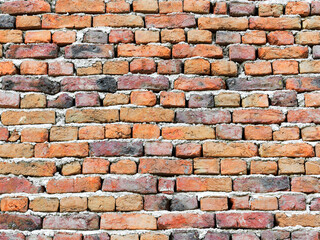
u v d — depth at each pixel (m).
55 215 2.36
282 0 2.69
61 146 2.46
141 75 2.57
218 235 2.33
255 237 2.32
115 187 2.40
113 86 2.55
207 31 2.64
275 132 2.49
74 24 2.64
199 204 2.38
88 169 2.42
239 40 2.64
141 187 2.40
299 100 2.54
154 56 2.60
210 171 2.43
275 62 2.60
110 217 2.35
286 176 2.42
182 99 2.54
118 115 2.51
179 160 2.45
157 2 2.68
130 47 2.61
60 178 2.41
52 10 2.67
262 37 2.65
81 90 2.55
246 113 2.52
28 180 2.41
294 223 2.34
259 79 2.58
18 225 2.34
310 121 2.50
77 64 2.58
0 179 2.40
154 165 2.43
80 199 2.38
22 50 2.60
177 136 2.48
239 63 2.62
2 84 2.54
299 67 2.59
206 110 2.52
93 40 2.62
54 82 2.56
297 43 2.64
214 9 2.69
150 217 2.36
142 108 2.52
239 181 2.42
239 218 2.35
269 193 2.40
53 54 2.59
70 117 2.51
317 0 2.70
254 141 2.48
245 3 2.70
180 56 2.61
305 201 2.38
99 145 2.46
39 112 2.51
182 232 2.33
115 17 2.65
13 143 2.46
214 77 2.58
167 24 2.65
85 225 2.34
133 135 2.48
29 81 2.55
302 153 2.45
